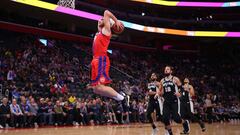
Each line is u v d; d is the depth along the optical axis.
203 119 21.91
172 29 33.62
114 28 4.87
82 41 29.39
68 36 28.27
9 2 21.42
